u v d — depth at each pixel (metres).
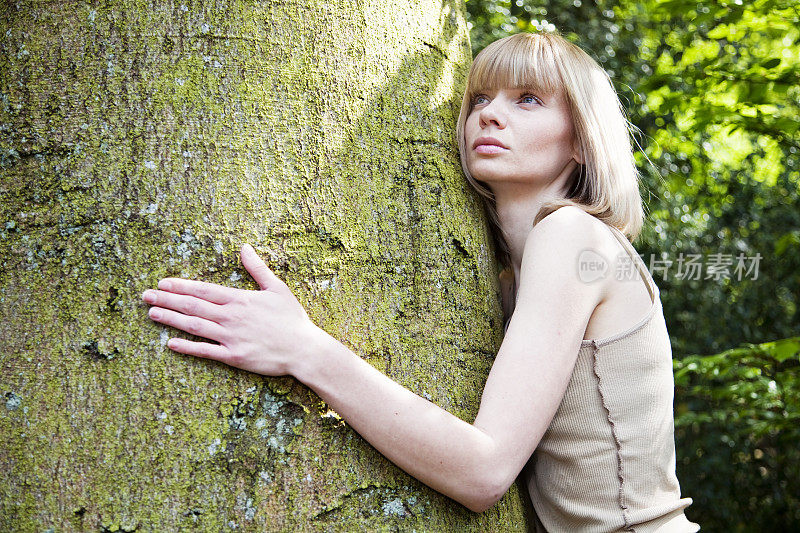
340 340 1.30
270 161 1.30
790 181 6.75
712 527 6.53
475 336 1.46
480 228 1.57
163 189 1.26
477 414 1.37
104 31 1.31
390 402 1.26
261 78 1.31
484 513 1.42
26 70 1.32
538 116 1.56
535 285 1.43
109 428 1.20
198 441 1.21
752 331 6.75
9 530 1.18
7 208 1.29
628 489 1.50
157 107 1.28
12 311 1.25
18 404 1.22
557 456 1.54
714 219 6.70
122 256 1.25
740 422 5.87
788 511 6.56
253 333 1.23
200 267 1.25
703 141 6.05
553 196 1.63
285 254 1.29
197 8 1.31
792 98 5.03
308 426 1.26
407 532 1.29
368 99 1.40
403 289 1.38
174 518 1.18
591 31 5.94
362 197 1.36
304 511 1.22
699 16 3.22
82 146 1.28
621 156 1.66
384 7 1.46
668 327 6.58
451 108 1.59
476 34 4.91
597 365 1.50
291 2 1.35
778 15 3.45
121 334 1.23
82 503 1.18
